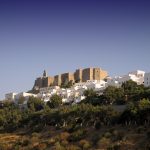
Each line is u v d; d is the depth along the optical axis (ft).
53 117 447.01
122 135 316.19
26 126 471.21
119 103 504.84
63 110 448.65
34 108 640.99
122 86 630.74
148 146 271.69
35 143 356.59
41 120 460.96
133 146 285.64
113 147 288.92
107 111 386.73
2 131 479.41
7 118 514.68
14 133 450.71
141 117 347.56
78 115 415.44
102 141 308.40
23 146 355.15
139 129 323.57
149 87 567.59
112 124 367.45
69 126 395.75
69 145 328.08
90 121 388.16
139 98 464.65
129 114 358.02
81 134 348.59
